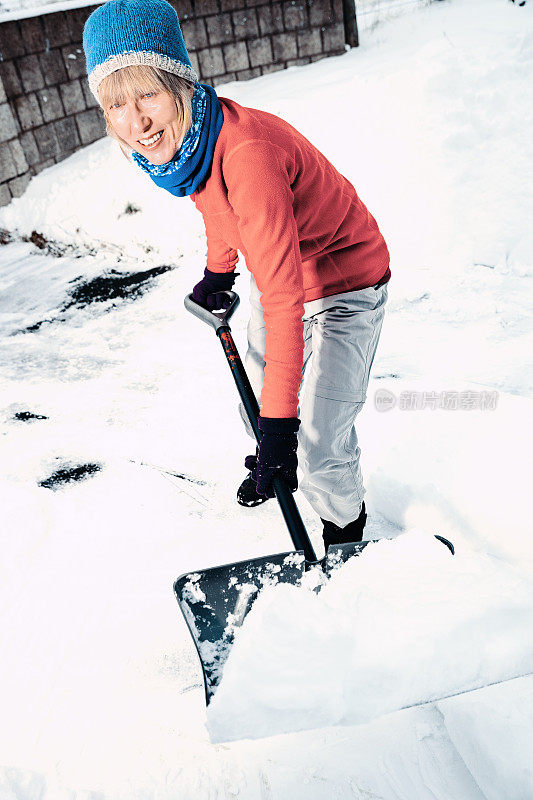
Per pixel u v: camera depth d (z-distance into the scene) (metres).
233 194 1.32
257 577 1.34
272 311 1.36
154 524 2.16
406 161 3.78
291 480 1.42
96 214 4.36
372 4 6.39
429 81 3.80
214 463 2.44
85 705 1.54
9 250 4.64
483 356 2.82
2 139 4.63
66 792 1.33
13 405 2.89
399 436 2.19
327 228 1.51
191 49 5.17
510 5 5.14
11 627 1.79
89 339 3.41
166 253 4.16
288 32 5.35
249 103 4.55
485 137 3.64
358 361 1.64
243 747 1.39
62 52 4.93
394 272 3.54
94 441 2.61
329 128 4.05
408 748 1.34
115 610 1.83
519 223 3.47
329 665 1.13
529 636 1.17
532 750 1.16
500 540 1.78
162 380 2.98
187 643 1.70
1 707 1.56
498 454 1.99
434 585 1.27
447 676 1.13
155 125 1.29
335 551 1.38
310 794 1.28
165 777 1.35
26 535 2.12
